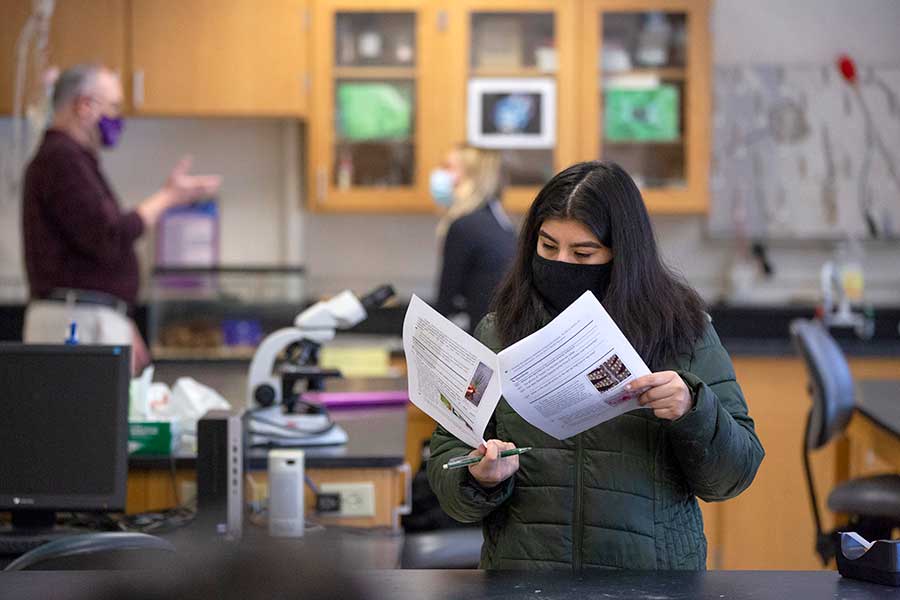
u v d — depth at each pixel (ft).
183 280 21.29
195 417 11.87
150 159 22.90
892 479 13.26
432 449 7.97
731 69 22.43
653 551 7.38
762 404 19.99
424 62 21.35
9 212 22.57
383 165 21.50
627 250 7.41
